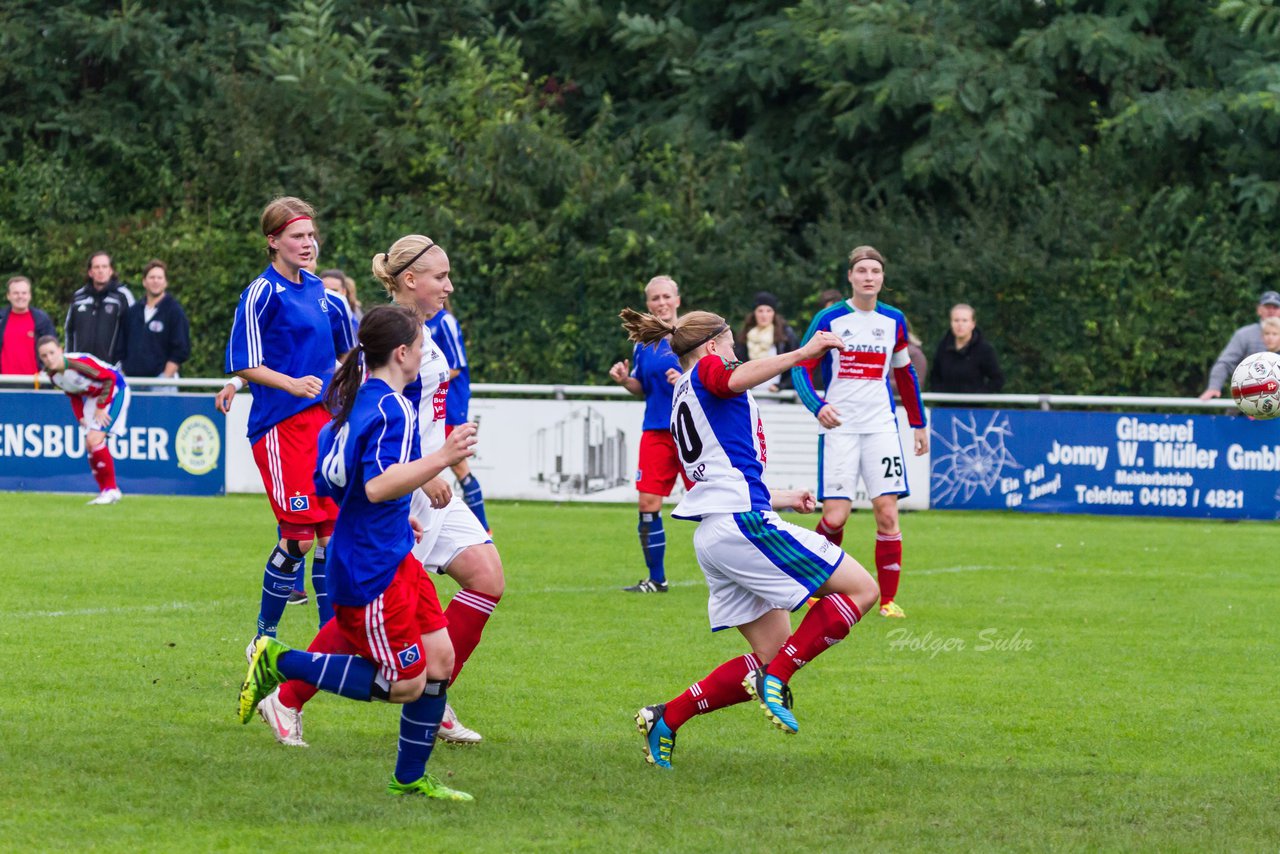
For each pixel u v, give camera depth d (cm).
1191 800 1558
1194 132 6369
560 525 4212
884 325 2836
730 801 1543
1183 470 4603
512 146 6844
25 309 4950
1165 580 3300
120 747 1720
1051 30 6619
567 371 6594
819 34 6775
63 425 4766
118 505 4434
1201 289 6231
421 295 1889
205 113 7306
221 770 1631
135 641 2381
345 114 7262
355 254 6838
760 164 7162
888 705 2047
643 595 3003
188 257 6906
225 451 4750
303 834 1402
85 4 7531
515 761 1714
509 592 3023
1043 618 2780
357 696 1541
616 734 1859
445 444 1478
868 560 3619
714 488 1725
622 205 6762
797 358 1677
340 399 1516
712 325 1758
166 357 4841
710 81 7362
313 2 7600
